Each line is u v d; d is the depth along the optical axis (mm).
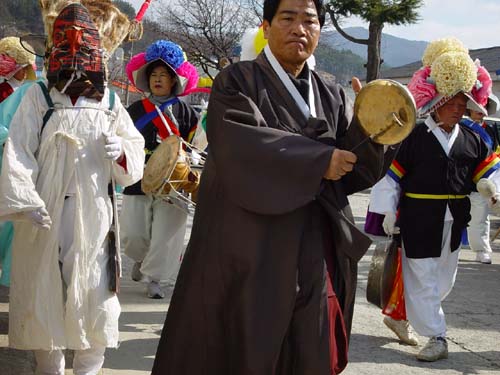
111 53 4254
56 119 3789
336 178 2990
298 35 3205
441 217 5184
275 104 3193
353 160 2936
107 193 3902
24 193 3598
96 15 4125
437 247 5176
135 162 3988
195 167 5684
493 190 5184
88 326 3775
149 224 6395
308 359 3070
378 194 5207
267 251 3070
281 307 3033
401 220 5258
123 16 4262
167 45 6367
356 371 4836
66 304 3730
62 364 3975
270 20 3266
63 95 3834
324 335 3104
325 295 3125
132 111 6430
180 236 6395
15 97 4234
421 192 5168
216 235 3139
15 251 3807
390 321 5520
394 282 5355
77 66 3791
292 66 3283
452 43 5242
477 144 5309
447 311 6527
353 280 3316
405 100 2939
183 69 6398
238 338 3070
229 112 3051
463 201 5293
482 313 6520
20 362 4562
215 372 3186
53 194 3750
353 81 3451
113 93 4023
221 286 3125
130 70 6477
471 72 5066
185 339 3219
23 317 3748
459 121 5332
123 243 6488
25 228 3768
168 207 6254
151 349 5023
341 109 3381
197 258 3205
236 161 2979
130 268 7598
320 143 3006
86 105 3848
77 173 3768
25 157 3699
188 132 6535
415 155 5180
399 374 4824
